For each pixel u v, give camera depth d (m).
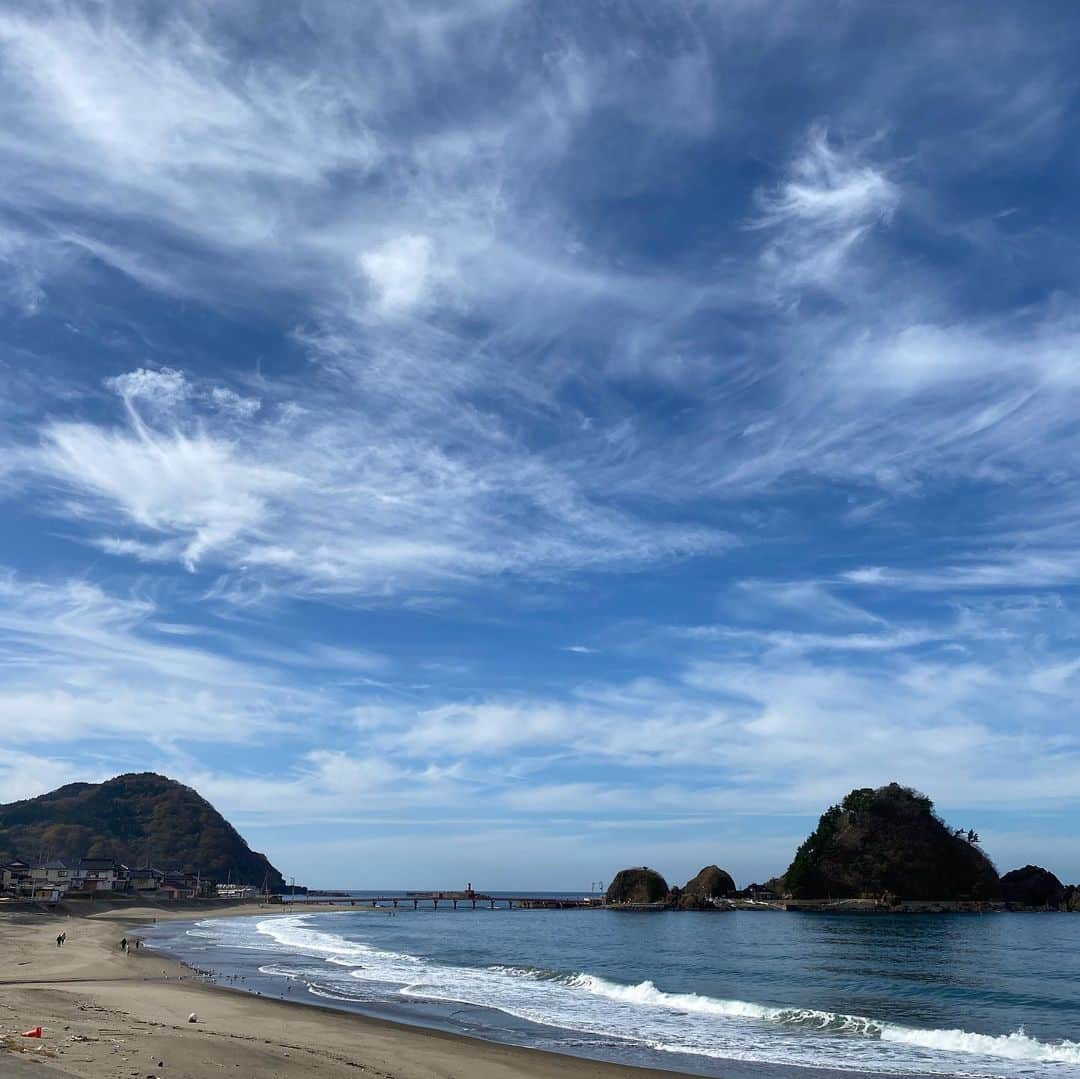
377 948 71.38
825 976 53.78
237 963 52.16
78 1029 21.58
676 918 142.88
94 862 161.88
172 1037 21.50
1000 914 157.12
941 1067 24.66
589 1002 37.84
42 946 55.91
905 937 95.50
